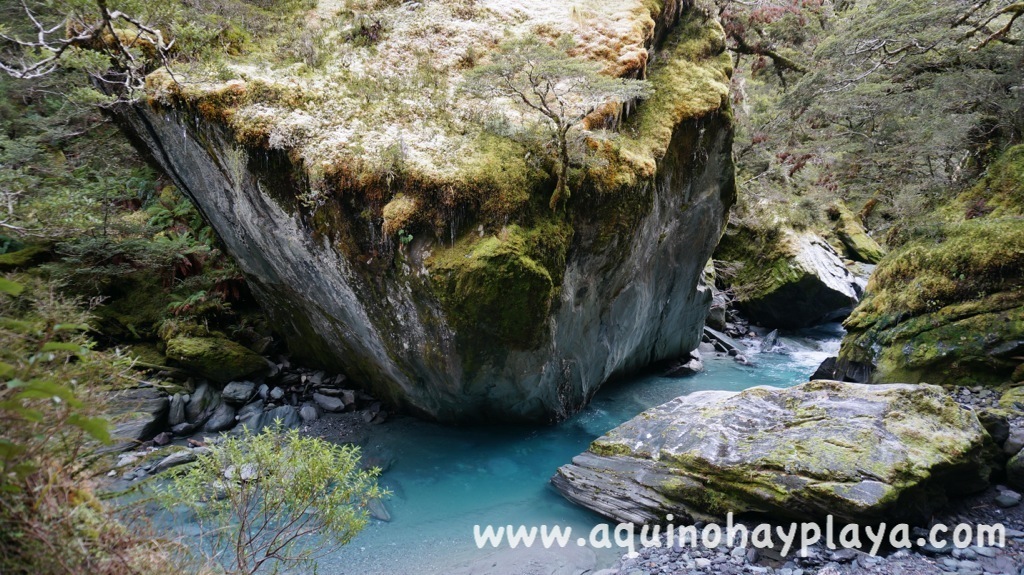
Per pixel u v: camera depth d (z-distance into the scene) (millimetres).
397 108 6172
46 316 2580
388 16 7008
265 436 4113
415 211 5629
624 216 6848
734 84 14211
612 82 5332
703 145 8109
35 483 2273
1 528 2107
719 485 5352
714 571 4594
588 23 7113
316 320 7539
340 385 8109
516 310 5922
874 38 10852
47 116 8867
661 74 7832
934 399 5688
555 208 6102
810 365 11289
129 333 7875
